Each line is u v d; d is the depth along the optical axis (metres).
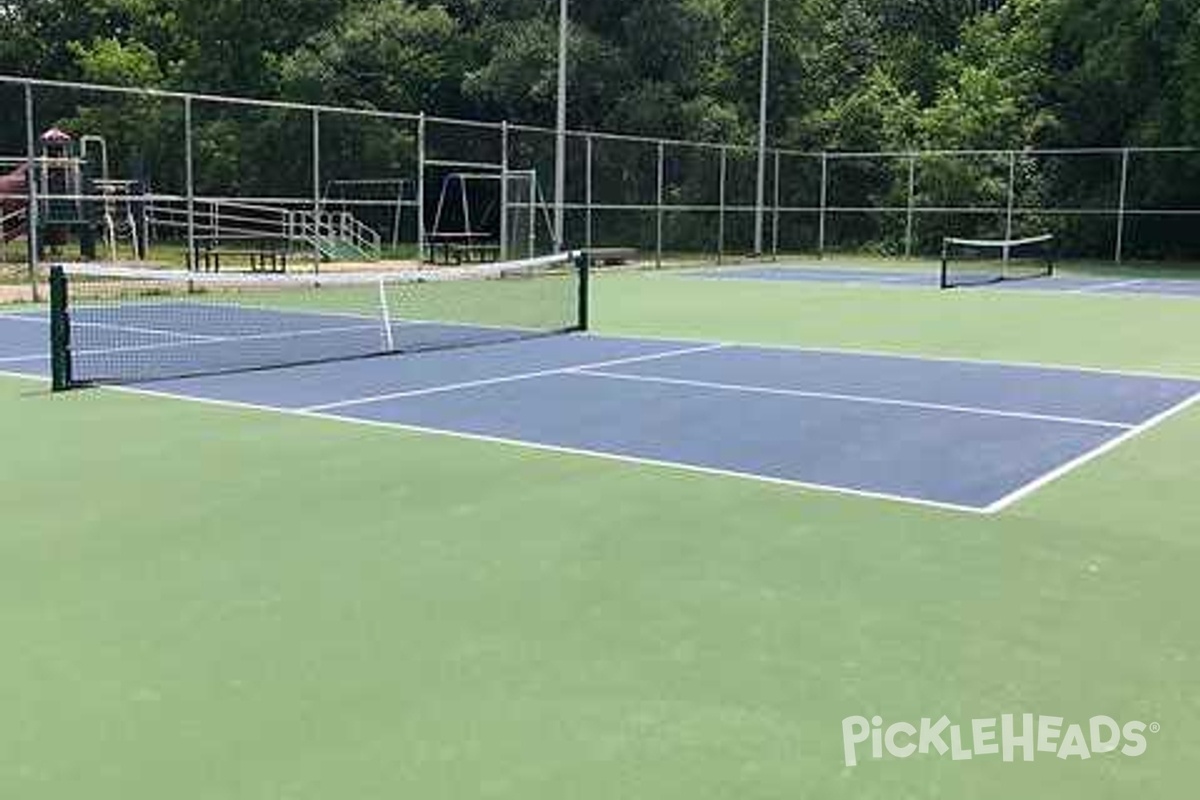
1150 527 6.38
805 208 34.38
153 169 34.00
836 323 17.06
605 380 11.32
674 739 3.86
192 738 3.85
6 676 4.32
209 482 7.16
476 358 12.82
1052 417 9.66
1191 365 12.91
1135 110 33.53
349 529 6.20
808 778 3.61
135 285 21.09
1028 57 35.38
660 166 28.95
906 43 41.62
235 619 4.91
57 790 3.51
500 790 3.52
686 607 5.07
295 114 33.78
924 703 4.14
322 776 3.60
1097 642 4.71
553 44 35.72
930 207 34.19
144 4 42.97
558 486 7.15
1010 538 6.16
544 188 34.62
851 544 6.02
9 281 21.88
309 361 12.36
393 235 30.06
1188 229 33.19
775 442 8.52
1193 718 4.04
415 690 4.22
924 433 8.92
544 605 5.09
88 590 5.24
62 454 7.88
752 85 37.41
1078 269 30.31
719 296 21.47
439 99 38.22
